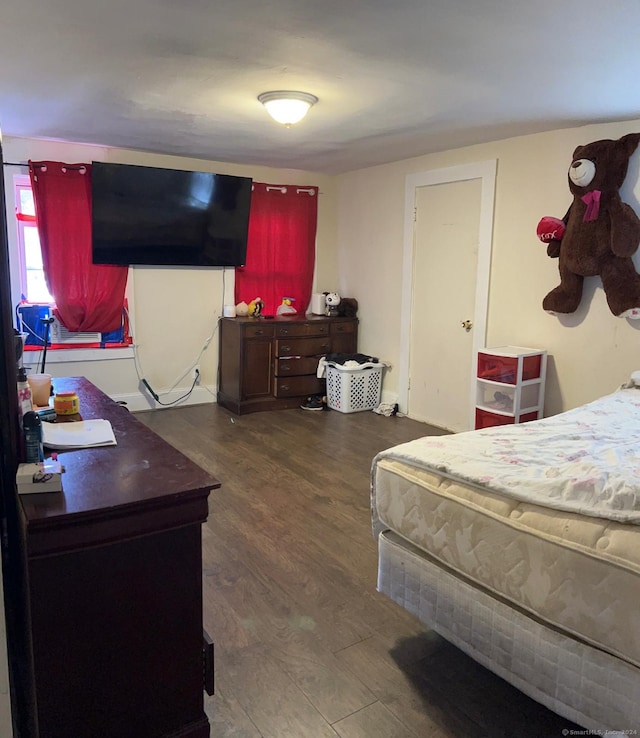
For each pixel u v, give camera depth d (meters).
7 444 1.48
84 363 4.86
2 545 1.36
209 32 2.24
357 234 5.57
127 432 1.97
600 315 3.65
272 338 5.18
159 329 5.15
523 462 1.99
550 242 3.77
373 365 5.23
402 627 2.18
